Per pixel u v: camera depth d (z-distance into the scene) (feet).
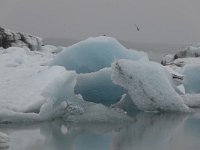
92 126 37.88
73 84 43.01
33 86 41.73
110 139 32.22
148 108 48.11
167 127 38.17
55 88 40.98
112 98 51.47
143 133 35.04
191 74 64.85
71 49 54.08
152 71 47.75
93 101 51.49
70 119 39.91
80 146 29.60
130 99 49.21
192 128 37.73
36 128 36.06
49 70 44.52
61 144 30.04
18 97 40.22
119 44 55.62
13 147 28.58
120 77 47.47
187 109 47.96
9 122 38.06
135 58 54.54
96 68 53.16
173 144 30.58
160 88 47.42
